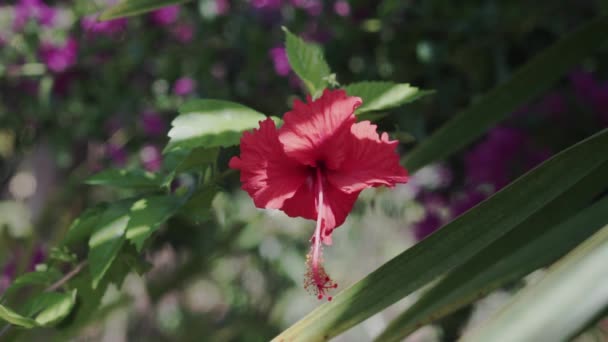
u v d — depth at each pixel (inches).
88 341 44.8
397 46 65.1
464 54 60.2
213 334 72.9
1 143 109.1
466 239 27.2
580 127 51.8
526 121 53.7
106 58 83.8
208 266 52.6
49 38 82.4
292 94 76.0
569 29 59.4
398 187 74.1
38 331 34.6
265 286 101.0
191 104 29.5
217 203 41.9
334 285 27.7
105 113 87.8
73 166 101.7
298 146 27.7
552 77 36.8
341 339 106.8
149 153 90.1
